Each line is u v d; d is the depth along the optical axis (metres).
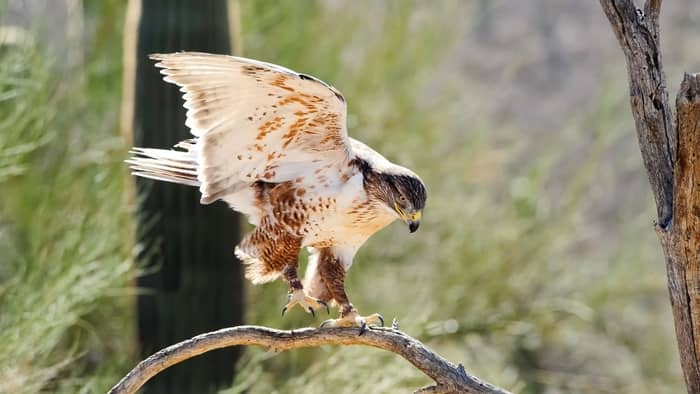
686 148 6.37
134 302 10.94
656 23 6.78
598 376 19.30
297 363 13.44
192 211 10.52
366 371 11.98
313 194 7.66
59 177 13.45
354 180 7.65
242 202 7.89
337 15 17.00
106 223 11.93
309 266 8.14
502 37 24.62
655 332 19.78
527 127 23.06
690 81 6.23
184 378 10.79
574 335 19.39
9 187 13.65
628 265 18.94
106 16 15.30
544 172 18.73
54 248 11.95
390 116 17.14
